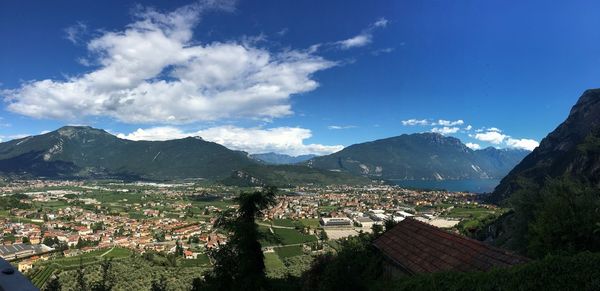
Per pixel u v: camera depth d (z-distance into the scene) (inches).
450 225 5187.0
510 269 590.9
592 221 925.2
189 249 5049.2
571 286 527.5
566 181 1130.0
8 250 4815.5
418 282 710.5
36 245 5255.9
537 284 549.6
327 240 5383.9
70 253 4800.7
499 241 1804.9
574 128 6378.0
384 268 1064.8
